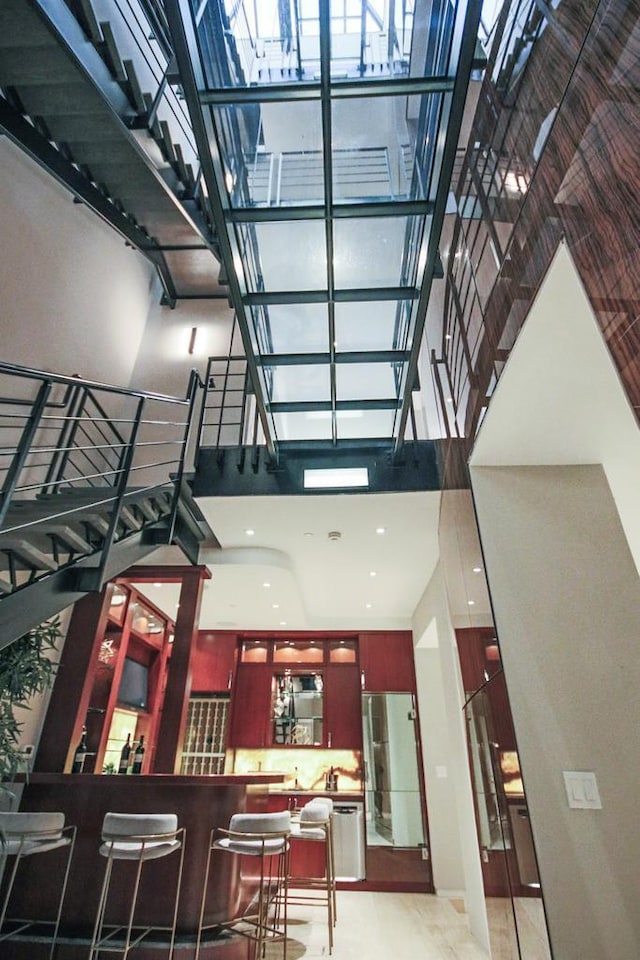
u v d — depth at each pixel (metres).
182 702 4.45
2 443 3.87
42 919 3.08
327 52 1.79
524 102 1.68
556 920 1.84
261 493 3.96
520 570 2.52
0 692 2.99
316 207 2.26
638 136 0.93
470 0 1.61
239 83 2.12
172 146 4.05
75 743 4.08
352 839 5.76
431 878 5.47
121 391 3.01
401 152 2.59
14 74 2.78
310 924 4.18
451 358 3.24
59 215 4.67
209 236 5.04
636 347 0.97
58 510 3.11
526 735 2.16
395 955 3.44
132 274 6.20
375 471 3.99
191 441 5.53
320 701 6.92
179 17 1.64
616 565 2.52
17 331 4.02
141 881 3.17
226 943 2.97
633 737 2.14
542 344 1.89
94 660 4.39
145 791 3.40
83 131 3.32
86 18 2.69
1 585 2.38
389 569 5.31
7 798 3.31
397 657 6.71
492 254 2.16
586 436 2.53
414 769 6.08
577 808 2.02
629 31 0.96
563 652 2.32
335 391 3.23
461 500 3.06
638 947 1.79
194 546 4.97
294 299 2.67
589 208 1.18
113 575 3.38
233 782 3.32
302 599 6.11
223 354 6.14
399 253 2.71
